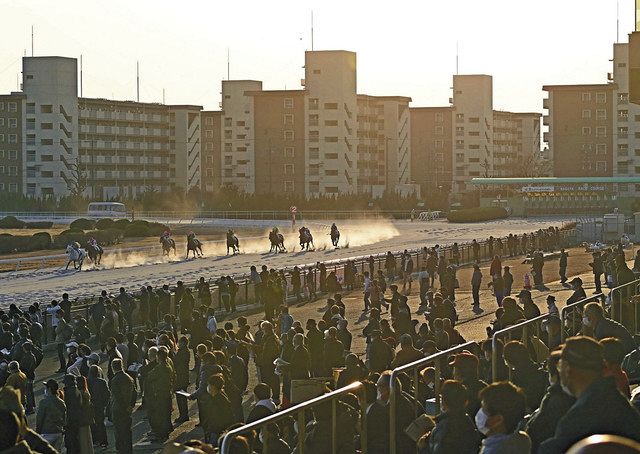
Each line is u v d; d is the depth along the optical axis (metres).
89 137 160.12
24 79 155.00
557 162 155.12
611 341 8.03
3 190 154.62
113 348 22.36
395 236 90.00
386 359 17.92
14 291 49.06
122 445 18.55
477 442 8.48
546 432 8.17
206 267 61.72
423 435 9.51
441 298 26.67
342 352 19.83
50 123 154.38
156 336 25.48
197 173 170.38
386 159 172.38
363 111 168.00
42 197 153.38
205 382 17.52
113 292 46.72
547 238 71.38
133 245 86.50
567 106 154.25
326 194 154.00
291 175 155.50
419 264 55.09
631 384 11.77
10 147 155.00
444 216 130.00
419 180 177.00
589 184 125.44
